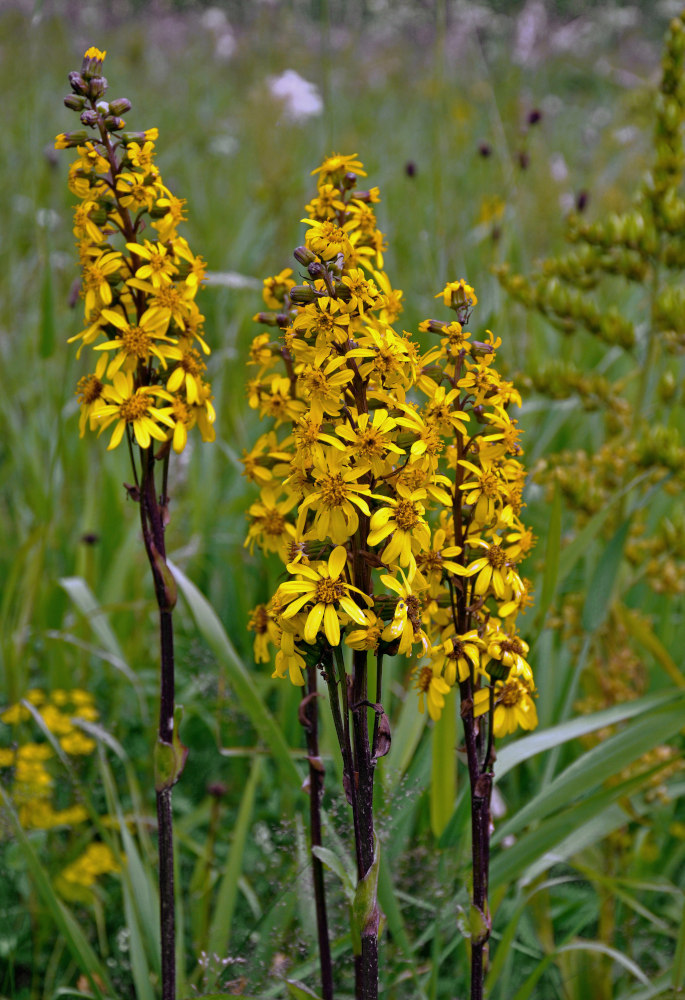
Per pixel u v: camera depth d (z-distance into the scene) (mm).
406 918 2467
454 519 1551
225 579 3832
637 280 3043
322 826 2236
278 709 3104
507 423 1520
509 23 9961
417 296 5066
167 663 1673
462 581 1551
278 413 1730
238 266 5418
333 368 1398
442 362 1694
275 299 1783
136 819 2561
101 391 1551
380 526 1375
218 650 2219
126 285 1611
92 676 3570
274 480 1749
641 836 2756
